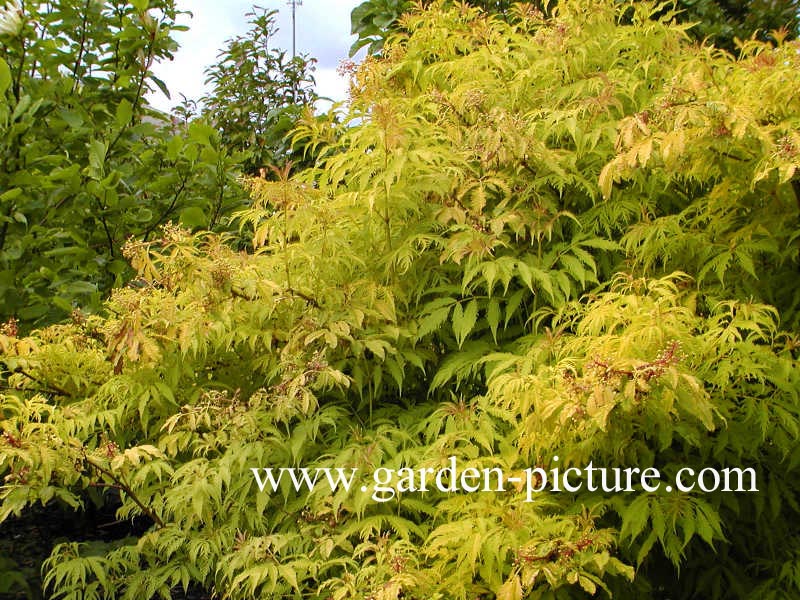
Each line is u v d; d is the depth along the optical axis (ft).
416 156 8.11
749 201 8.30
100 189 11.46
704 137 7.29
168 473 8.80
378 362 8.77
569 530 6.45
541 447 7.16
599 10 9.46
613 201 8.82
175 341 8.26
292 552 7.88
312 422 8.12
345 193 9.41
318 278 8.60
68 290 11.19
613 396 5.99
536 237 8.90
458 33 10.30
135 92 13.62
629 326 6.75
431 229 9.09
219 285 8.13
